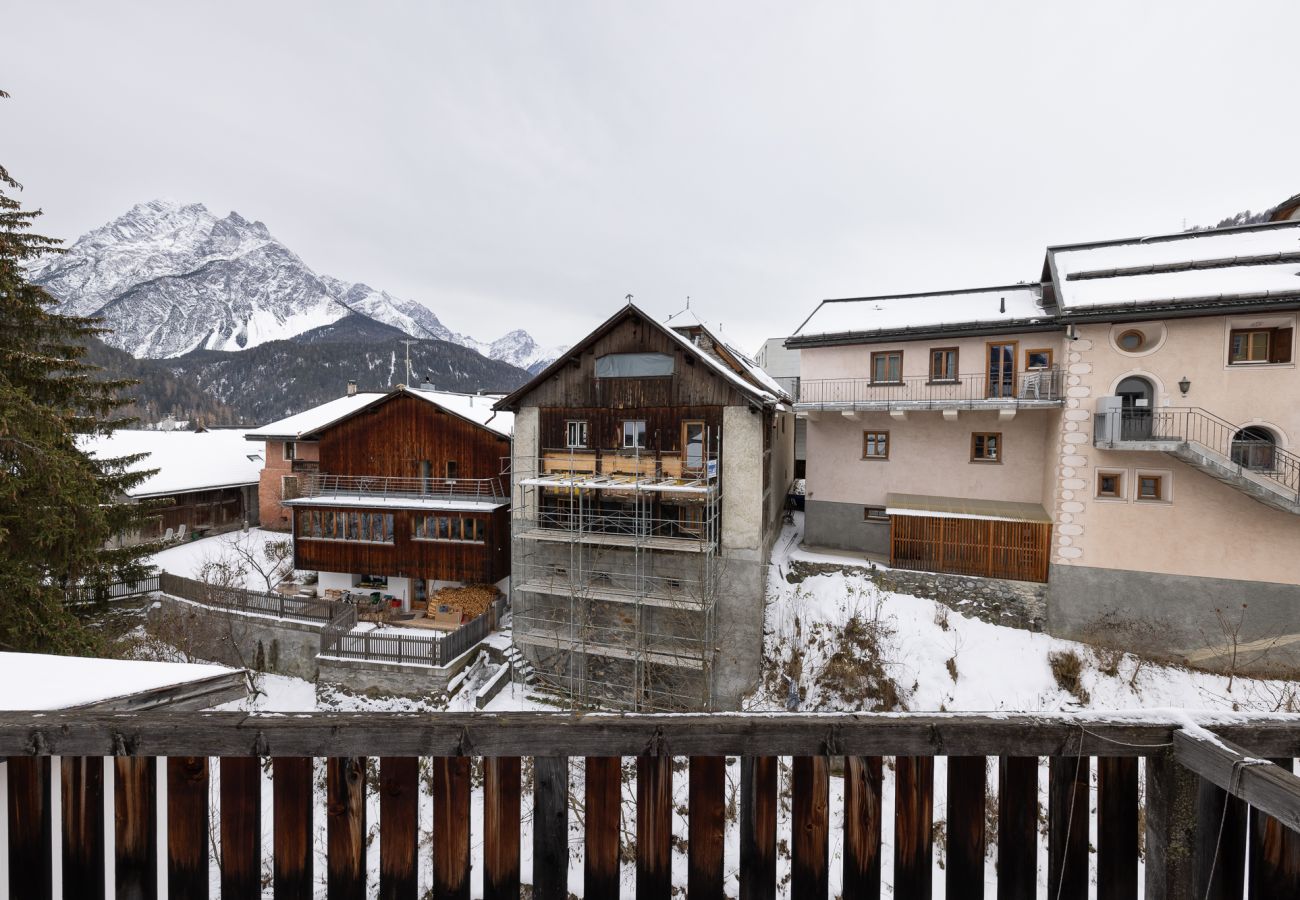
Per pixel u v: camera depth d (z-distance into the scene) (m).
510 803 2.61
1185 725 2.44
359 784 2.59
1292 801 1.99
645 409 17.36
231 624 18.09
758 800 2.62
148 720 2.50
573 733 2.54
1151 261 15.69
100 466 14.65
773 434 20.53
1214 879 2.37
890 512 17.30
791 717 2.58
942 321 18.09
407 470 21.92
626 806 9.73
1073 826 2.52
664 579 17.05
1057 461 15.65
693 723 2.55
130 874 2.58
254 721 2.49
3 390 10.88
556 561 18.11
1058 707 14.34
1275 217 19.31
